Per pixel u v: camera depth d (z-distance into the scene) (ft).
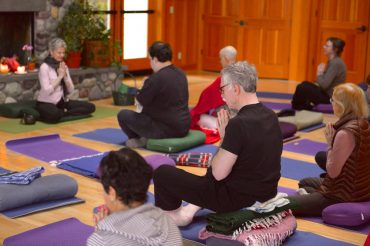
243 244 10.96
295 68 35.37
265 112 11.23
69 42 26.84
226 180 11.25
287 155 18.98
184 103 19.02
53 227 12.46
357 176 12.94
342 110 12.74
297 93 26.35
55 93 22.74
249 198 11.27
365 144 12.73
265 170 11.16
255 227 11.27
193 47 38.11
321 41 34.63
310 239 12.25
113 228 7.24
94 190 15.03
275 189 11.48
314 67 35.06
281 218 11.94
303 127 22.74
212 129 20.66
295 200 12.92
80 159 17.24
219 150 11.03
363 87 29.71
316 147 20.10
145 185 7.39
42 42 26.73
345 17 33.65
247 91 11.10
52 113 22.21
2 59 24.93
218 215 11.28
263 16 35.65
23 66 25.07
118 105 26.68
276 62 35.81
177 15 36.47
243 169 11.09
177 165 17.46
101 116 24.11
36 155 18.02
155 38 35.35
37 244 11.56
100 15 30.58
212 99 20.76
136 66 34.68
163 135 18.79
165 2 35.42
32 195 13.57
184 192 11.64
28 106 23.62
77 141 19.93
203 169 17.11
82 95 27.20
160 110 18.76
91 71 27.22
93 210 13.70
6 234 12.17
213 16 37.32
